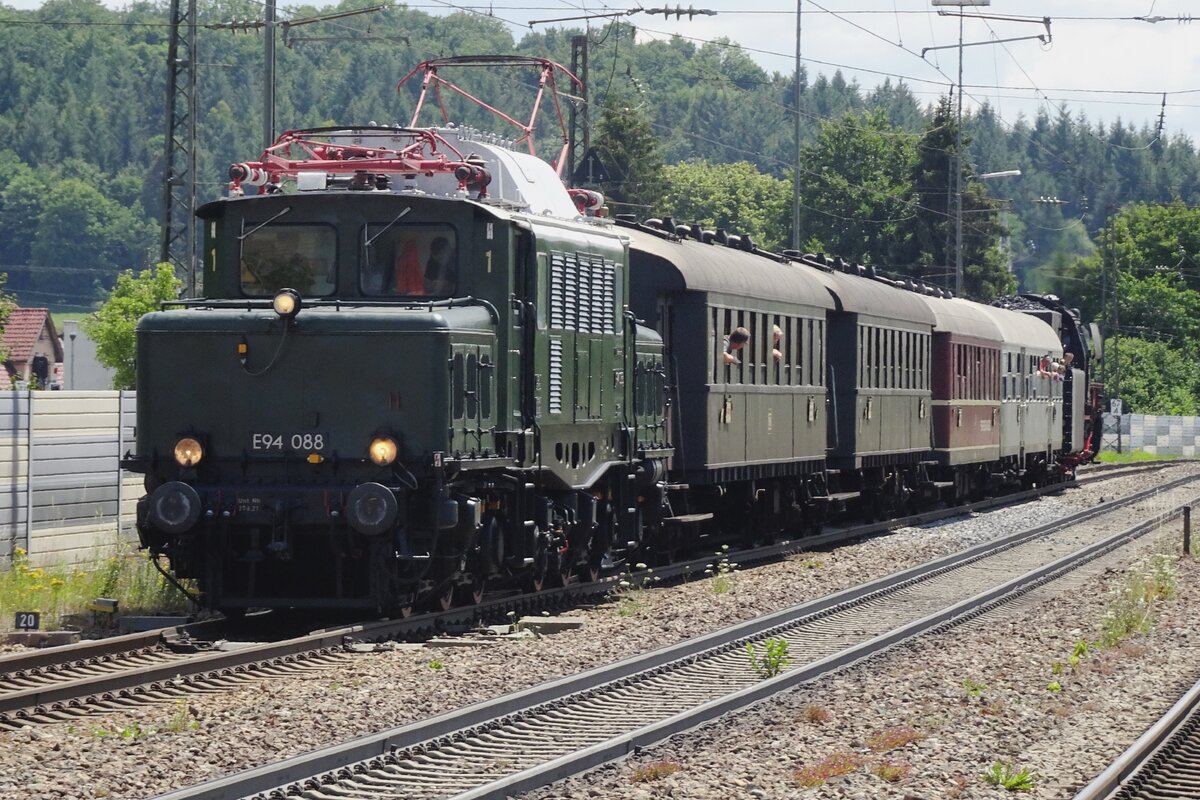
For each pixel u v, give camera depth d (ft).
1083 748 54.19
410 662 66.69
